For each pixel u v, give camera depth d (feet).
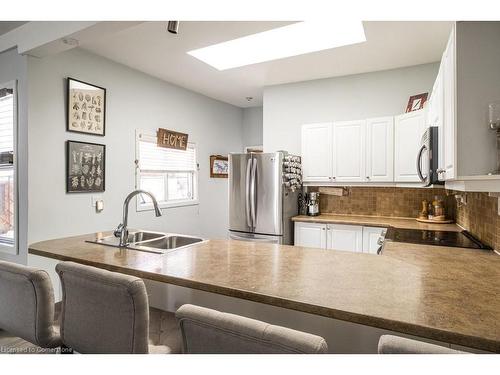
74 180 10.46
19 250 9.54
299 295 3.80
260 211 12.62
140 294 3.63
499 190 4.71
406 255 6.21
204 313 2.91
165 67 12.59
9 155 9.98
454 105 5.00
